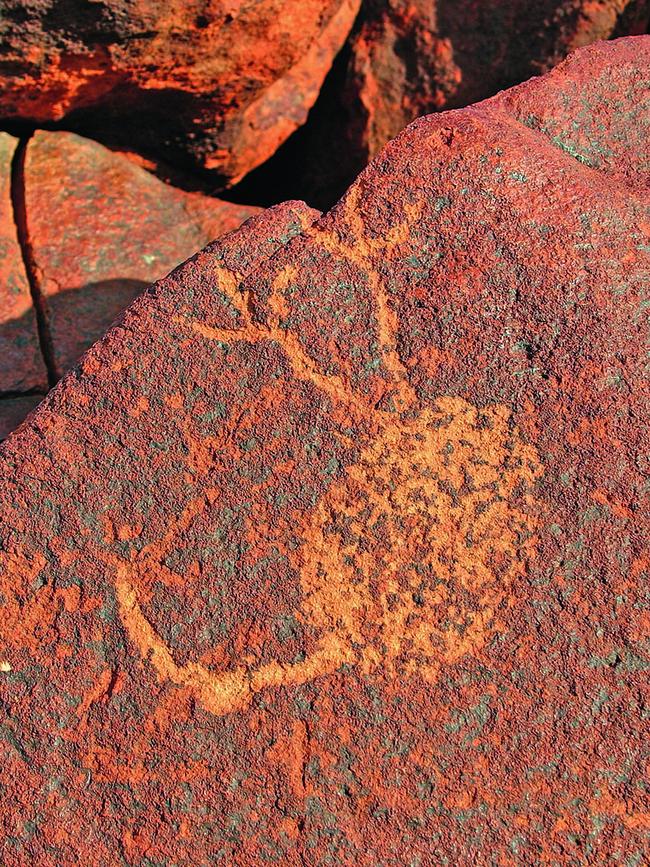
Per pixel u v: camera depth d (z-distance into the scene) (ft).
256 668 3.49
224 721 3.46
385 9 5.86
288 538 3.55
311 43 5.64
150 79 5.27
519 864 3.35
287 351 3.65
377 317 3.66
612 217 3.70
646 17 5.59
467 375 3.61
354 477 3.57
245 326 3.68
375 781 3.41
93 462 3.62
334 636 3.50
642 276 3.65
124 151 5.68
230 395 3.64
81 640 3.53
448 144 3.76
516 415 3.58
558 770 3.38
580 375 3.59
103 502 3.60
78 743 3.48
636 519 3.50
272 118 5.82
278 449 3.60
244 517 3.57
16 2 4.78
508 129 3.82
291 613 3.51
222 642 3.51
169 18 4.99
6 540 3.59
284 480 3.58
